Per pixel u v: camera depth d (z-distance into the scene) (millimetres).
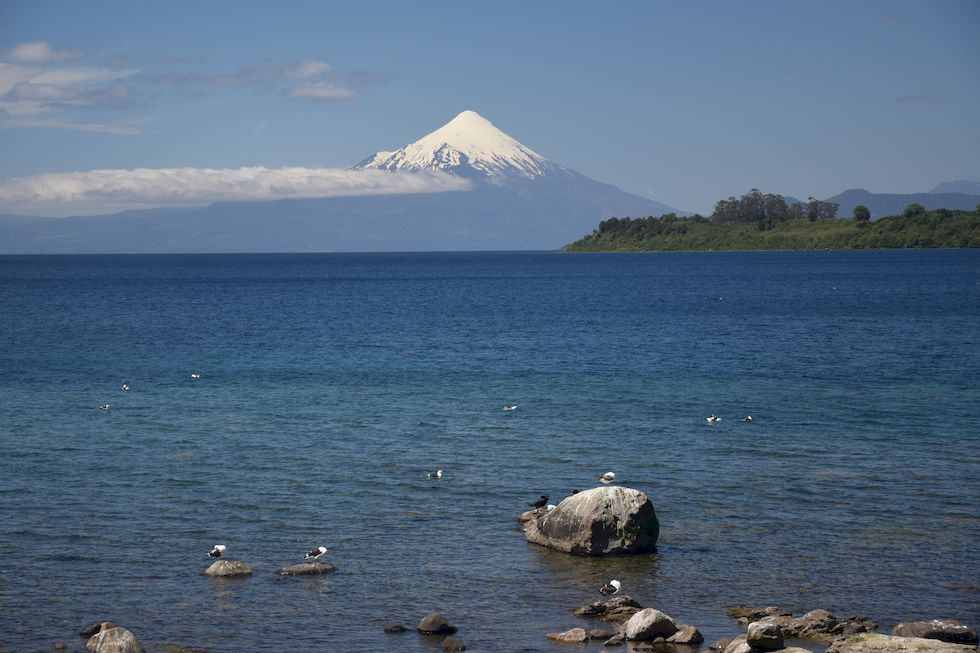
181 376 68750
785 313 122938
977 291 160750
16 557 28734
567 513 29906
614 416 51531
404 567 28297
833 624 23641
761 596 26141
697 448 43469
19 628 23703
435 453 42688
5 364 75938
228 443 44750
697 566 28391
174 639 23156
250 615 24672
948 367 70250
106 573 27516
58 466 40000
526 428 48312
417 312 135875
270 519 32719
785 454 42094
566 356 80375
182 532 31234
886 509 33688
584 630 23453
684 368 71812
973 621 24266
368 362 77250
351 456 42062
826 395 58125
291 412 53188
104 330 107812
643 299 159125
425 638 23391
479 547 30125
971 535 30844
